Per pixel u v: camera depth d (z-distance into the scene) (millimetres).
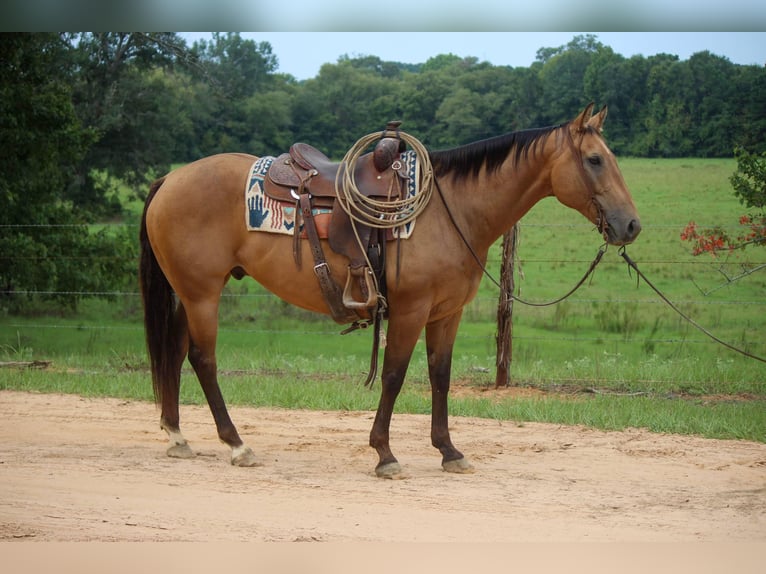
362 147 5996
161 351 6453
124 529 4562
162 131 23531
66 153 14625
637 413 8023
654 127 22875
